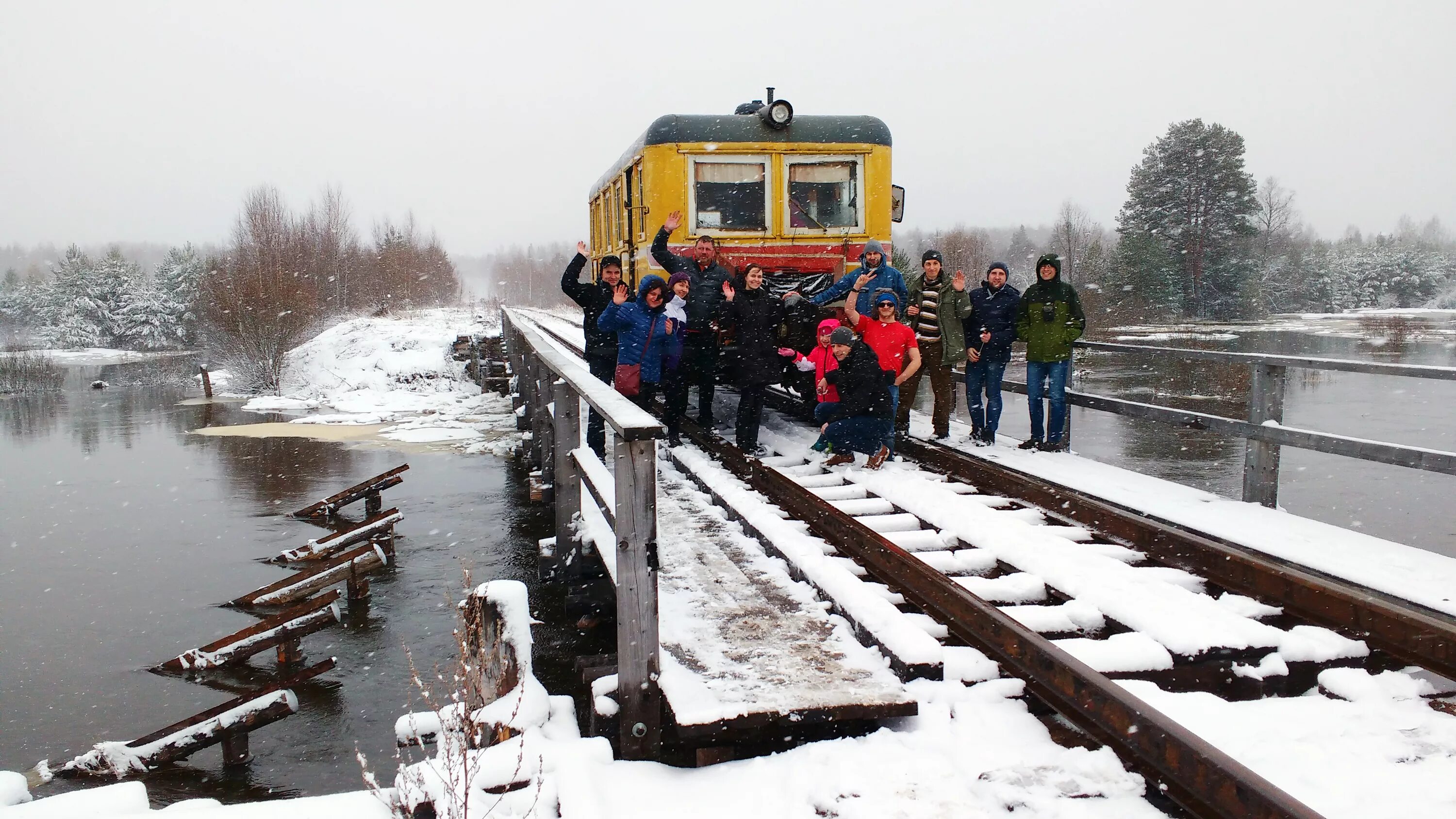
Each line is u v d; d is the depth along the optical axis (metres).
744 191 10.22
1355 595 4.80
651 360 8.35
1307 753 3.55
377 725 5.51
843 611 4.83
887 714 3.81
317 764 5.11
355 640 6.80
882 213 10.45
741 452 8.95
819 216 10.38
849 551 6.32
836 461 8.80
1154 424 16.36
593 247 16.19
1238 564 5.49
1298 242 77.12
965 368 9.84
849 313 8.63
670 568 5.61
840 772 3.49
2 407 25.66
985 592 5.42
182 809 3.32
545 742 3.72
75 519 11.25
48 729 5.74
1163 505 7.20
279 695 5.23
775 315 9.72
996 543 6.30
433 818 3.25
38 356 36.59
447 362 25.91
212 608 7.82
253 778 5.00
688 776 3.64
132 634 7.29
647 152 10.11
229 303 27.02
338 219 46.31
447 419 19.00
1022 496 7.62
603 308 9.07
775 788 3.50
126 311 59.88
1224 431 7.44
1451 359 27.53
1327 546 6.00
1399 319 49.72
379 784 4.82
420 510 10.66
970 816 3.19
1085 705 3.82
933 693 4.12
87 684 6.39
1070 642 4.55
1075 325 9.08
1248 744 3.65
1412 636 4.43
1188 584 5.64
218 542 9.88
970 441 9.80
